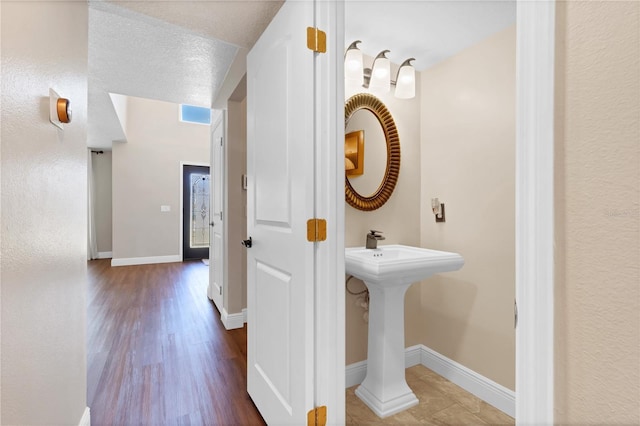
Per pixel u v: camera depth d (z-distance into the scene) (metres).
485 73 1.84
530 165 0.50
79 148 1.33
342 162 1.26
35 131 0.91
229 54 2.24
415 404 1.76
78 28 1.32
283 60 1.37
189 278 4.84
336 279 1.24
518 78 0.52
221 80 2.74
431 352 2.15
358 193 1.99
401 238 2.16
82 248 1.38
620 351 0.42
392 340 1.74
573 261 0.46
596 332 0.44
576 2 0.47
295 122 1.28
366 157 2.02
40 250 0.95
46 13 0.99
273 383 1.47
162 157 6.25
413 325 2.21
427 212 2.20
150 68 2.46
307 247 1.20
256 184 1.67
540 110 0.49
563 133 0.48
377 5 1.56
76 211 1.29
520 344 0.51
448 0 1.53
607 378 0.43
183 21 1.71
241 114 2.85
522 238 0.51
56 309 1.08
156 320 3.02
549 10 0.49
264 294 1.58
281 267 1.39
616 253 0.42
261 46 1.61
